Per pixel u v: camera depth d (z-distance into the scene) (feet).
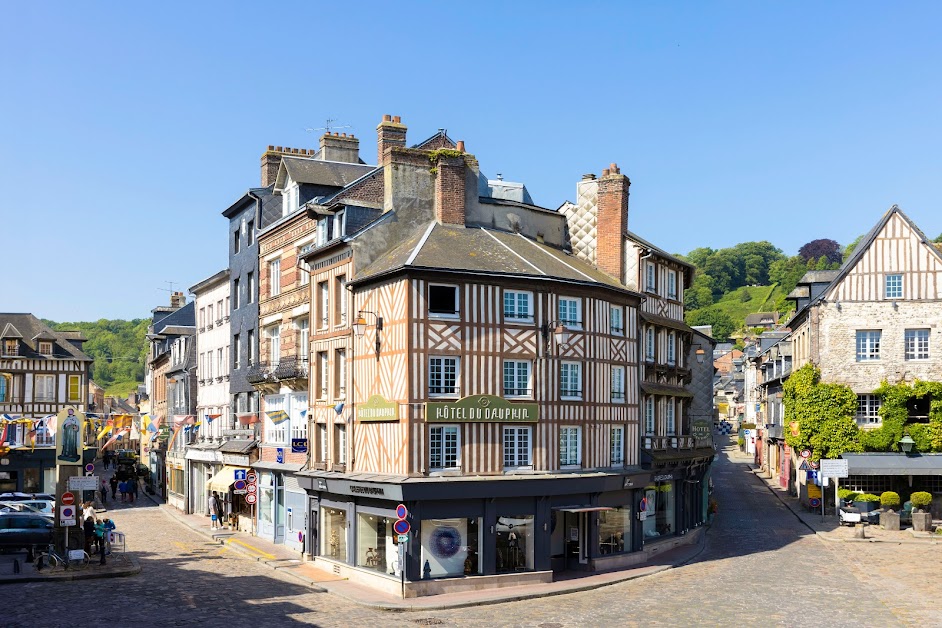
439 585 72.18
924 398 115.75
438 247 80.89
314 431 90.68
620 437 89.86
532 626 60.18
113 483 168.14
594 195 100.07
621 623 60.70
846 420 115.96
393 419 75.72
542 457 80.02
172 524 126.00
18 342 159.94
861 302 117.29
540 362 80.89
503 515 76.64
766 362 177.17
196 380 150.92
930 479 115.24
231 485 113.19
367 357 81.05
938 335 114.73
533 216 97.40
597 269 98.02
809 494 123.34
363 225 87.61
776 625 59.36
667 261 104.32
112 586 72.13
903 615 62.08
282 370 98.94
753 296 492.13
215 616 61.05
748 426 213.25
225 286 130.82
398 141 100.42
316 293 91.71
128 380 483.92
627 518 88.33
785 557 88.79
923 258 116.26
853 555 89.71
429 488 72.49
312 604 67.82
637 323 94.38
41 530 91.15
